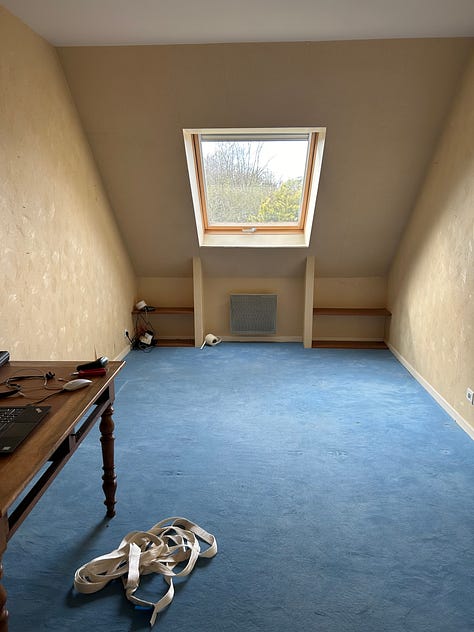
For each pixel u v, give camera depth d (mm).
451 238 3662
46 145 3361
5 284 2830
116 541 2279
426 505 2557
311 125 3902
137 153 4219
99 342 4406
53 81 3488
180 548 2162
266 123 3908
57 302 3518
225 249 5125
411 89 3625
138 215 4805
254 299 5445
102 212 4488
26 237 3070
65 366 2350
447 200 3756
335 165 4219
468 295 3354
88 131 4062
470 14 2920
